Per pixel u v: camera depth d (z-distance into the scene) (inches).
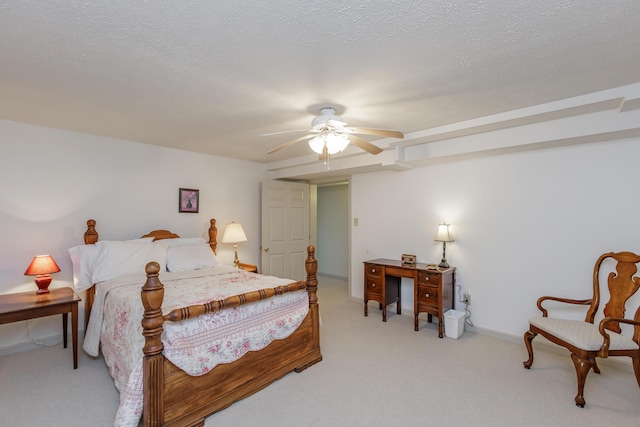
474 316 141.0
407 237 164.4
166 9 53.9
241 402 87.1
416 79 81.6
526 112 102.3
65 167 129.8
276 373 97.6
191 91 88.8
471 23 58.5
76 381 97.8
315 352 110.7
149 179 153.4
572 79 82.3
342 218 261.0
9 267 118.0
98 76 79.7
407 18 56.8
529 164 126.0
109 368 97.0
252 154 174.6
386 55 69.8
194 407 78.1
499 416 80.9
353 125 120.3
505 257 132.3
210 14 55.3
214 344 82.0
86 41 64.0
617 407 84.5
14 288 118.9
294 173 191.5
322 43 64.8
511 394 90.7
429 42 64.7
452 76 80.0
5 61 72.1
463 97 93.6
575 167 116.0
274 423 78.7
